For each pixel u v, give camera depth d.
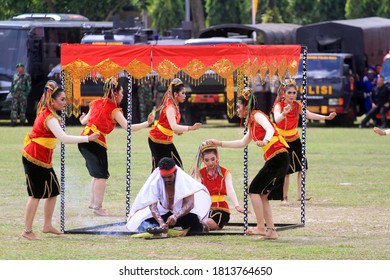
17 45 96.25
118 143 74.00
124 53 34.75
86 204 42.44
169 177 33.47
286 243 32.22
